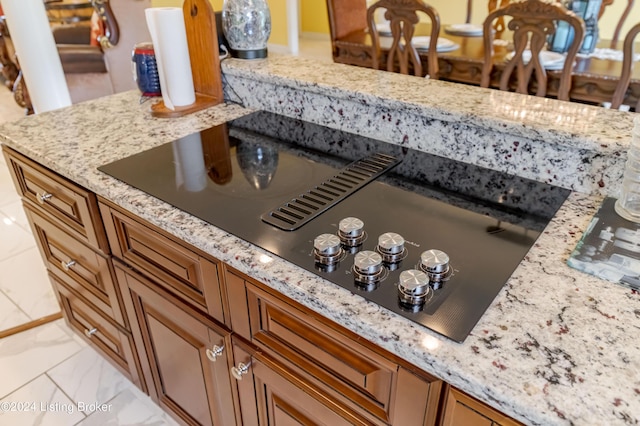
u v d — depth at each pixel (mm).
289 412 941
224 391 1096
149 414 1525
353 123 1290
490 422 608
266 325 868
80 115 1433
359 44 2844
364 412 781
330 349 775
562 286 706
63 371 1675
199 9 1396
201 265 927
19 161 1306
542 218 887
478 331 634
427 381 652
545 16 1979
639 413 523
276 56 1569
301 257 790
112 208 1076
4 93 4461
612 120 999
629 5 2887
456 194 982
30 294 2029
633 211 870
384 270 747
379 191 1005
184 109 1438
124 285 1220
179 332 1127
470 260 770
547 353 599
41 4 2072
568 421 522
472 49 2648
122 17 3303
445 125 1120
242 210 937
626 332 625
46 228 1408
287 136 1289
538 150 1001
